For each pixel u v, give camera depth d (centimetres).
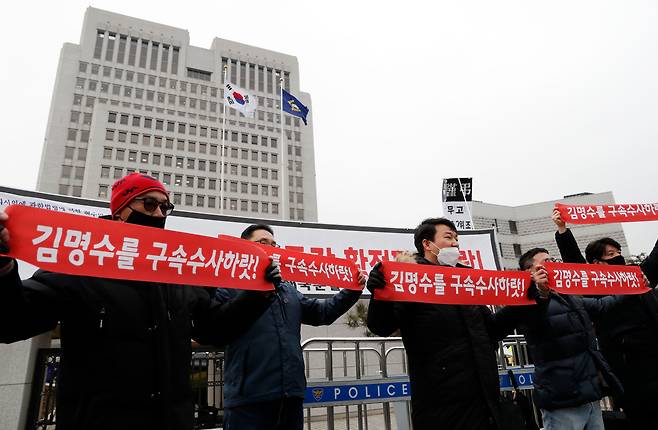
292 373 242
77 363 152
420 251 310
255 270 213
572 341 288
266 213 6316
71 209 468
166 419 155
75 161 5309
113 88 5816
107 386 149
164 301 176
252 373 238
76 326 157
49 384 390
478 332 257
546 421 293
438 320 254
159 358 162
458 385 235
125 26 6169
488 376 242
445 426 229
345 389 392
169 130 5988
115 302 162
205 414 429
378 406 666
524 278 289
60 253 160
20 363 364
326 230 573
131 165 5534
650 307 319
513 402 243
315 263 285
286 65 7281
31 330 145
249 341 247
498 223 3597
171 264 185
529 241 3556
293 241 555
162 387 159
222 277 200
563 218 393
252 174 6406
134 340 160
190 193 5862
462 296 265
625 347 321
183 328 180
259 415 231
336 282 284
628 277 324
